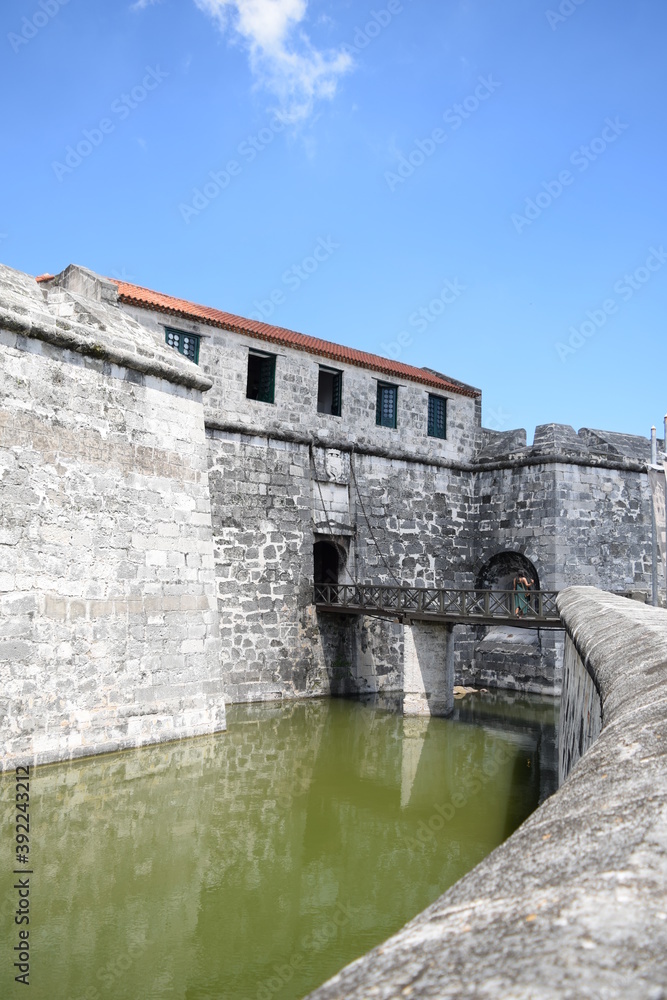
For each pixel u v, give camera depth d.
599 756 2.39
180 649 16.23
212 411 22.28
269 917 8.84
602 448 28.75
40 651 13.44
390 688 26.03
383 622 26.11
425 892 9.73
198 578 16.94
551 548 26.77
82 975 7.37
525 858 1.69
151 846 10.72
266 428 23.31
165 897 9.23
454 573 28.53
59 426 14.30
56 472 14.12
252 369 25.55
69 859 10.11
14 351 13.68
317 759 16.11
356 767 15.64
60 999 6.89
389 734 18.92
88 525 14.62
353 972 1.35
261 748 16.67
